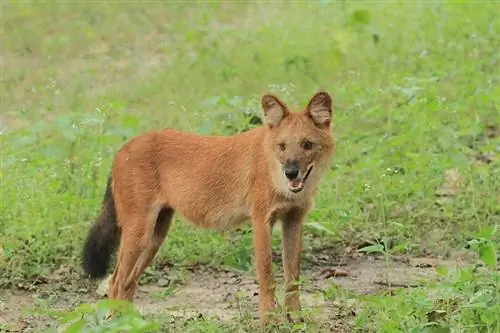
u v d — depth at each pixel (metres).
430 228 13.58
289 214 11.13
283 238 11.25
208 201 11.37
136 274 11.57
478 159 15.39
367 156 14.80
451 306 9.86
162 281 12.61
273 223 11.05
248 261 13.07
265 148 10.95
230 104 15.70
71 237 13.27
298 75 19.05
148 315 10.83
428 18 20.00
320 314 10.74
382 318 9.72
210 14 22.42
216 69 19.70
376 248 10.01
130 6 23.92
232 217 11.32
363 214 13.87
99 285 12.34
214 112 16.25
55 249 13.12
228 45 20.78
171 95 18.66
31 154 14.91
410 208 14.00
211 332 10.18
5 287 12.42
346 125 16.19
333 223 13.55
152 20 23.17
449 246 13.18
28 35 22.38
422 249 13.20
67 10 23.67
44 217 13.48
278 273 12.80
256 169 11.03
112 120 16.78
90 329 8.33
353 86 17.56
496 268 10.49
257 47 20.56
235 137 11.39
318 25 21.06
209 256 13.12
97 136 14.95
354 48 19.36
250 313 11.05
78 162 14.59
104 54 21.67
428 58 18.38
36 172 14.38
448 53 18.48
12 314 11.58
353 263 13.00
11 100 18.86
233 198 11.26
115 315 10.95
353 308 10.73
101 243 11.83
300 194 10.93
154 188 11.57
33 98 18.91
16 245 13.04
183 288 12.43
